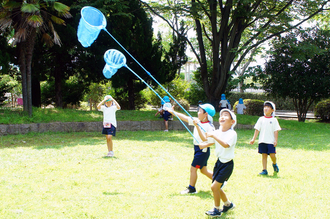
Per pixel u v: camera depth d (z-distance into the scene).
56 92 13.44
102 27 4.21
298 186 4.48
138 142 8.38
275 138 5.28
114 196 3.91
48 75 14.45
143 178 4.79
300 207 3.61
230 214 3.41
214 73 15.12
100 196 3.90
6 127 9.00
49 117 10.37
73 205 3.58
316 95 16.30
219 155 3.48
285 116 21.41
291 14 15.02
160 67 14.39
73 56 13.32
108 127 6.33
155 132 11.09
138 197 3.90
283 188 4.38
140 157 6.38
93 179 4.66
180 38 15.30
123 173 5.06
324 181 4.76
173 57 15.26
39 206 3.53
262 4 14.48
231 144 3.32
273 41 16.08
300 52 14.45
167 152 7.02
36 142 8.07
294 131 12.15
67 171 5.06
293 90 16.17
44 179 4.59
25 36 9.55
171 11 14.91
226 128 3.49
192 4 13.36
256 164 6.02
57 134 9.60
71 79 17.95
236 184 4.58
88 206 3.56
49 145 7.56
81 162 5.75
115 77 13.01
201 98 25.09
